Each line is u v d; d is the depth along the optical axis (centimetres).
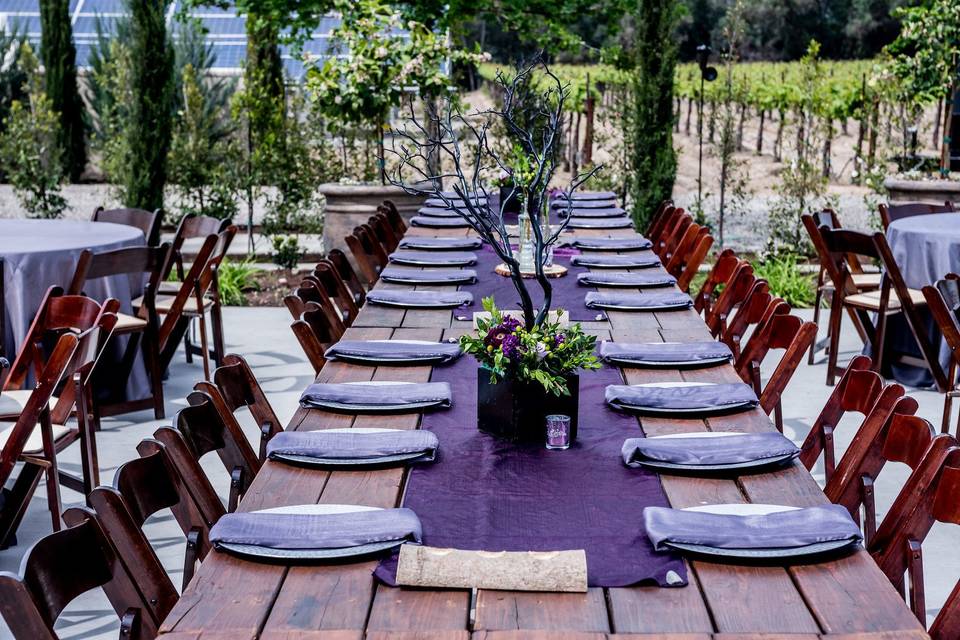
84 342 362
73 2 1872
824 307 804
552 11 1205
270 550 206
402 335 390
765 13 3803
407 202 919
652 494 239
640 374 338
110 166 1047
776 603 190
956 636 199
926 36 994
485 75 2283
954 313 459
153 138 956
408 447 257
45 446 374
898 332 621
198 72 1534
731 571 202
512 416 272
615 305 430
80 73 1652
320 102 954
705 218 1002
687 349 352
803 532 208
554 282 489
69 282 536
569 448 269
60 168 1072
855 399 303
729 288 483
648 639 177
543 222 505
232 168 991
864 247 560
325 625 183
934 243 593
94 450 440
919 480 241
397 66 928
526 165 503
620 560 205
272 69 1178
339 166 1041
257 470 287
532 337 268
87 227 637
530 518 226
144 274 618
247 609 188
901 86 1021
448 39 970
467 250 577
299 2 1134
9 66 1655
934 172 1007
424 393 303
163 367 584
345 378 333
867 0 3741
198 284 582
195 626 182
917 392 606
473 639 177
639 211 957
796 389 599
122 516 208
